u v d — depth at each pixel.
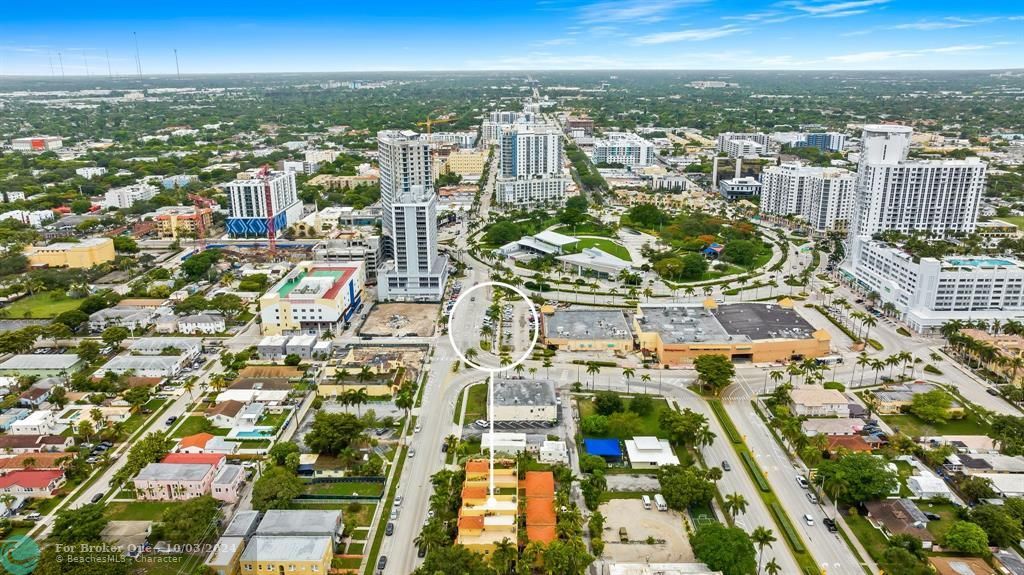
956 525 197.62
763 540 185.75
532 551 185.25
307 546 191.25
